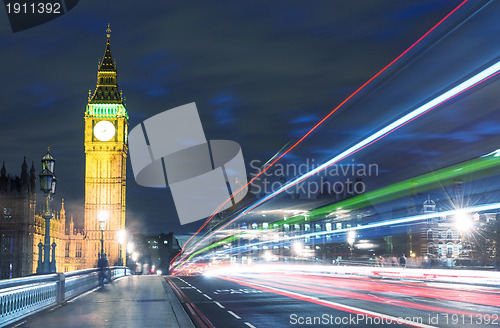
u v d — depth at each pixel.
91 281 32.53
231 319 16.50
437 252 102.69
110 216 179.62
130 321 15.50
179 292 29.47
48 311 18.41
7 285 14.43
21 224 150.25
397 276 45.44
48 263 21.00
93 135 181.50
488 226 79.25
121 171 182.25
